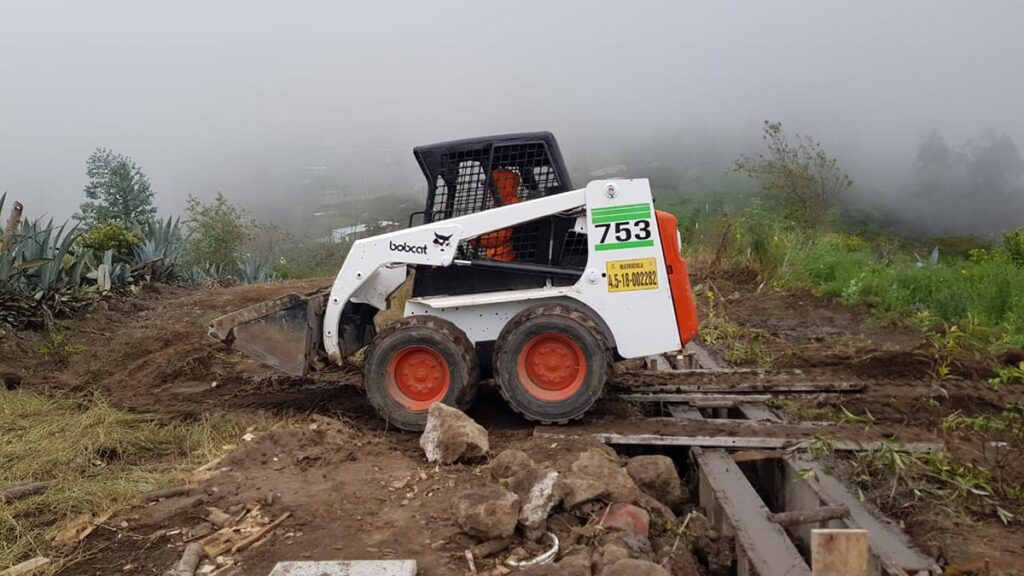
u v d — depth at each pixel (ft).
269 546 13.43
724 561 14.08
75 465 17.30
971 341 25.89
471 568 12.50
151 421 20.86
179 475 16.70
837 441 17.43
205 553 13.19
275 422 20.74
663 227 19.17
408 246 19.89
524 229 20.20
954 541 13.48
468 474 16.35
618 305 19.26
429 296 20.57
